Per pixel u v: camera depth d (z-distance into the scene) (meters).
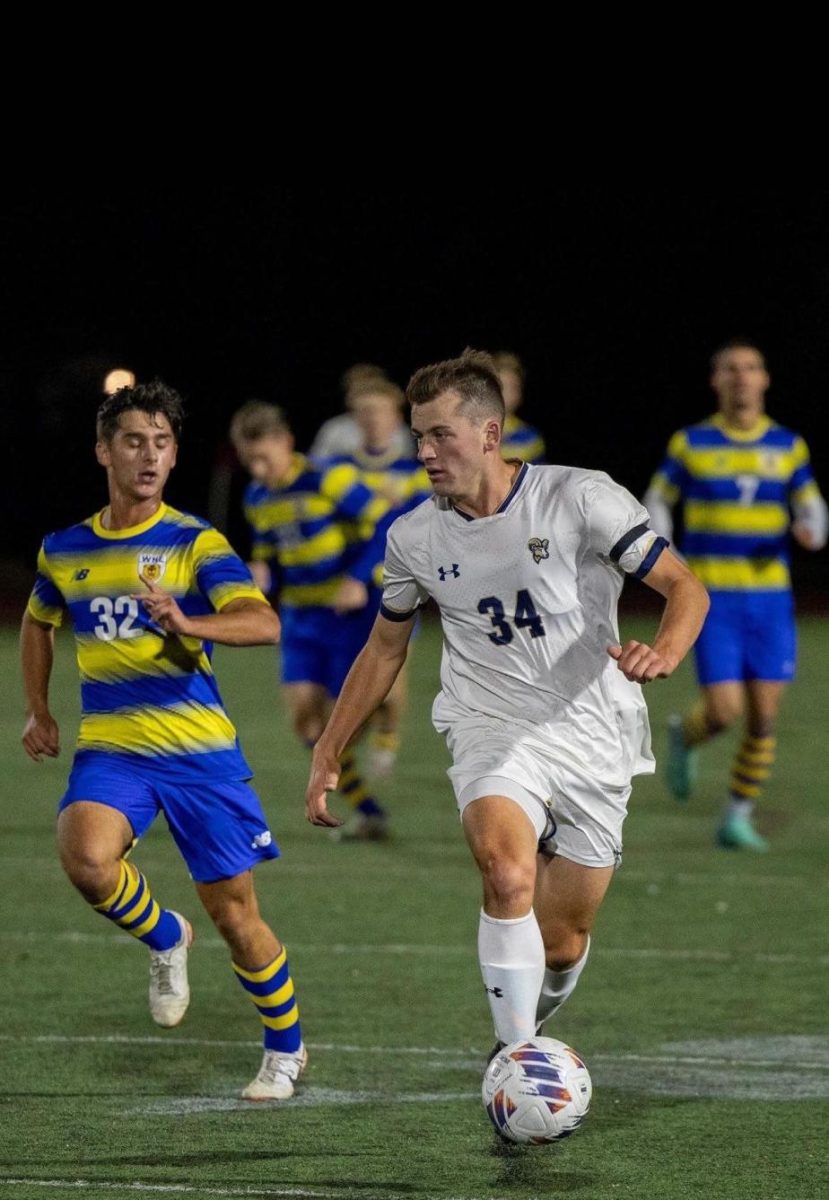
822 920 29.88
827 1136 18.22
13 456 112.00
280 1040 19.89
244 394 121.19
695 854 36.19
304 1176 16.84
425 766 48.62
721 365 36.88
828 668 73.00
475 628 17.81
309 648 36.94
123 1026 22.97
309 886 32.72
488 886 16.88
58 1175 16.86
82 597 19.69
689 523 37.22
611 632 17.80
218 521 102.50
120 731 19.64
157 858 36.16
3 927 29.27
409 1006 24.09
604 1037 22.47
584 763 17.75
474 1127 18.58
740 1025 23.06
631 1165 17.23
